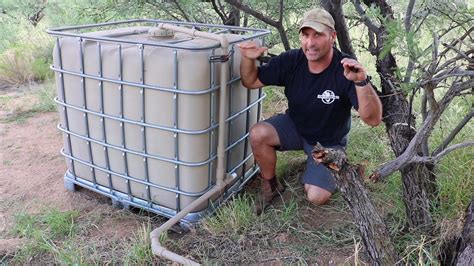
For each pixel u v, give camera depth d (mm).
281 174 3381
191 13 4379
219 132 2805
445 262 2311
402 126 2498
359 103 2461
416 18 2535
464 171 2822
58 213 3045
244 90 3061
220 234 2770
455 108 3314
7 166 3789
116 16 4480
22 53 6500
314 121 2852
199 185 2850
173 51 2584
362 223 2072
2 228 2986
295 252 2574
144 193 3006
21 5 7625
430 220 2498
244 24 4469
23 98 5387
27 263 2654
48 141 4254
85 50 2854
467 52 1935
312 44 2553
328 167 1988
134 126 2840
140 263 2576
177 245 2707
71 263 2566
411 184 2482
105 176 3129
